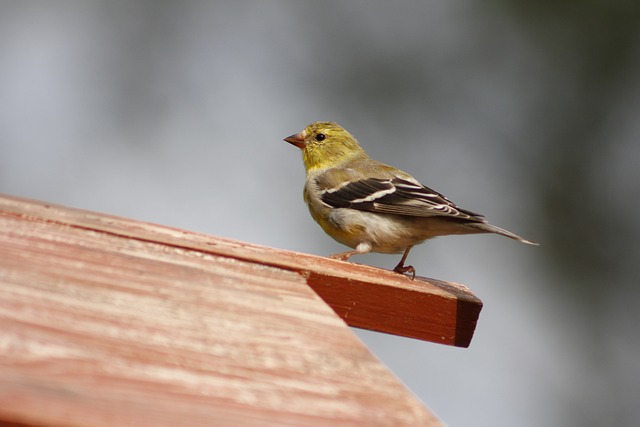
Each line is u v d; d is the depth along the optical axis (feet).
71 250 20.02
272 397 14.96
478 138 65.57
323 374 16.05
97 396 13.65
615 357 62.28
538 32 66.69
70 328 15.84
